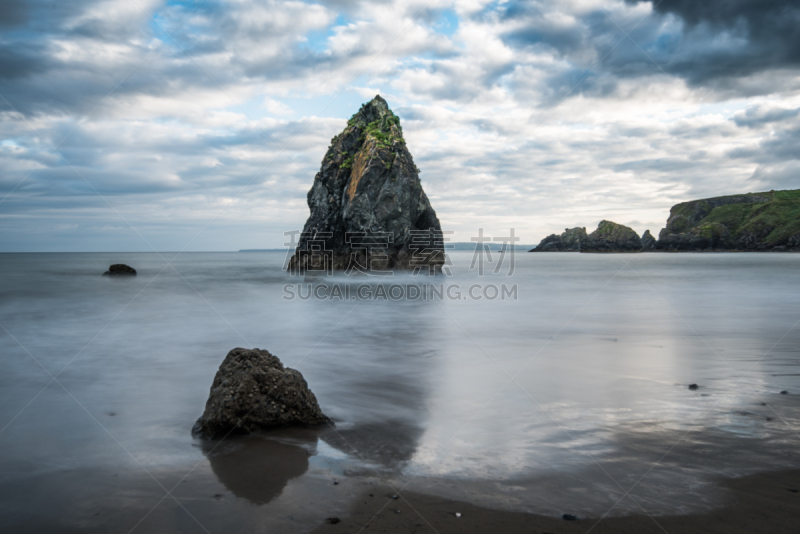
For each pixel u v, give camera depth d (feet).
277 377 20.94
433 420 21.68
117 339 43.78
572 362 33.32
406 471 16.39
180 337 44.96
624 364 32.58
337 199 181.47
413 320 56.75
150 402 24.56
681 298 79.25
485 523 13.00
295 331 48.78
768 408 22.88
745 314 58.54
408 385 27.78
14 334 46.62
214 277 151.43
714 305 68.59
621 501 14.19
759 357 34.40
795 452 17.66
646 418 21.59
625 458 17.26
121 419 21.94
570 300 78.64
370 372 31.09
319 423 20.99
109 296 87.81
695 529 12.67
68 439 19.44
